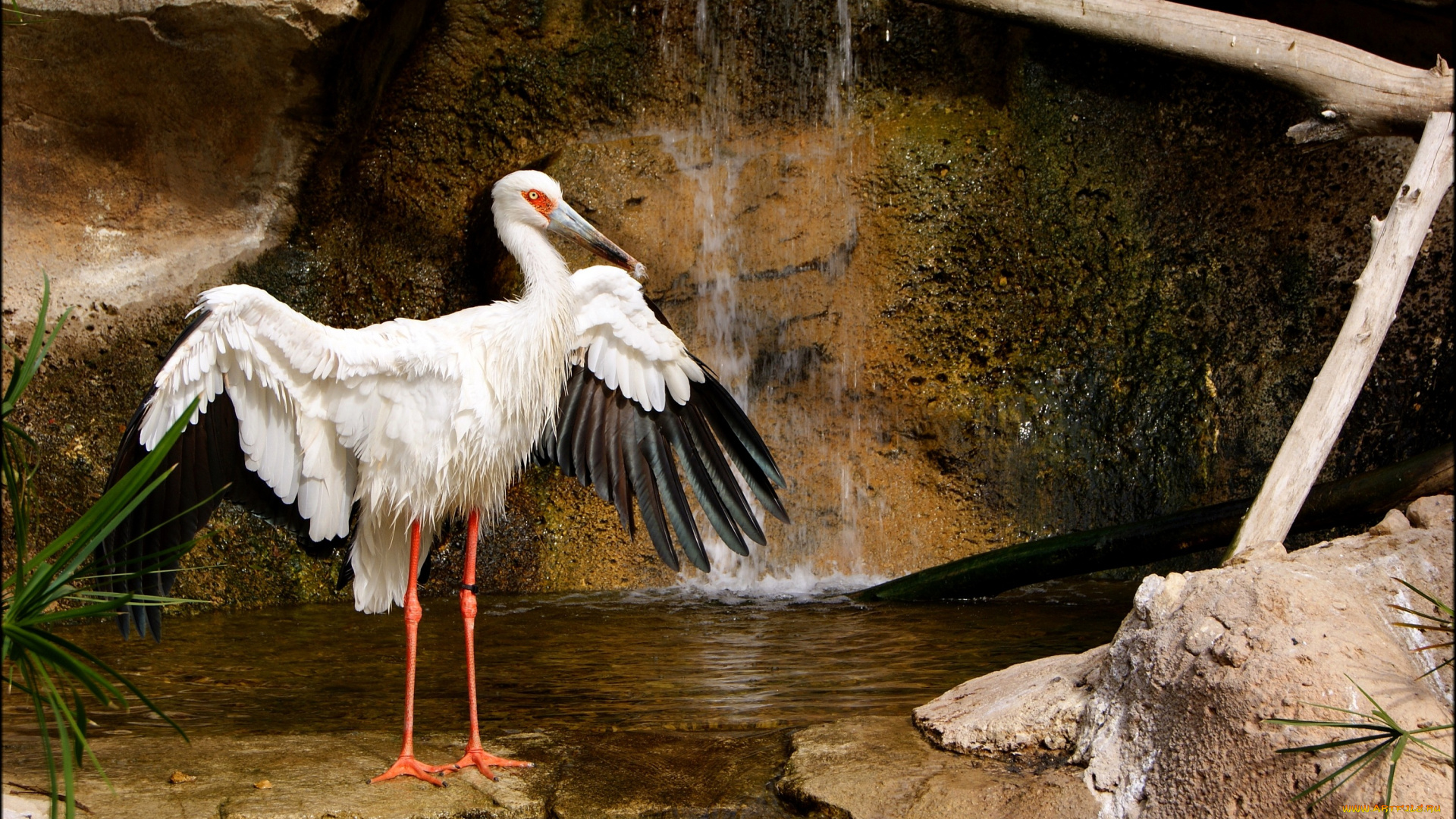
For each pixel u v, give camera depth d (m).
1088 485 7.96
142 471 3.10
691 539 4.56
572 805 3.60
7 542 7.08
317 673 5.41
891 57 8.70
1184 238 8.22
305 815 3.47
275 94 7.69
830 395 8.16
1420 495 5.82
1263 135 8.10
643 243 8.15
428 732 4.42
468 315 4.20
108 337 7.61
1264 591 3.41
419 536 4.18
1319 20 7.87
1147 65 8.23
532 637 6.14
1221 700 3.22
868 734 4.06
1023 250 8.15
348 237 8.41
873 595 7.18
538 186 4.40
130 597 3.21
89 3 7.11
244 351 3.77
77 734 2.97
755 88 8.85
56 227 7.70
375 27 7.72
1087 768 3.45
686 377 4.58
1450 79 6.22
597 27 8.77
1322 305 8.03
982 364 8.12
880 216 8.16
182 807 3.52
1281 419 7.95
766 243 8.23
